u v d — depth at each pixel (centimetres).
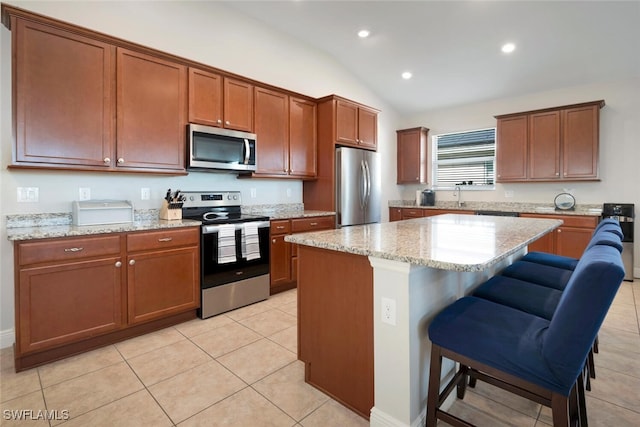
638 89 400
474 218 302
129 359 214
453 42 392
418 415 144
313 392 179
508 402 170
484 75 452
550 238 420
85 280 218
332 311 169
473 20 350
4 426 152
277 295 346
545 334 113
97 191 269
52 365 206
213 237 285
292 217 356
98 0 266
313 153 410
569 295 102
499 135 477
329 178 407
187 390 181
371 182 440
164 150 275
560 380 104
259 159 348
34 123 214
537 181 446
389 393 144
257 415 161
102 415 161
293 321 277
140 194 294
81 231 215
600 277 95
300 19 375
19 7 210
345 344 164
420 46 410
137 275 242
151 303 250
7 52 223
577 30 346
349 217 411
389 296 141
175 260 262
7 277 229
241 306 308
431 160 586
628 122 407
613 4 307
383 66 467
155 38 299
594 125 403
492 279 192
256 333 254
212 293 286
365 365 155
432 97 534
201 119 298
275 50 395
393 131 590
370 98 529
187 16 320
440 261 119
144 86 263
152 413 162
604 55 377
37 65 214
